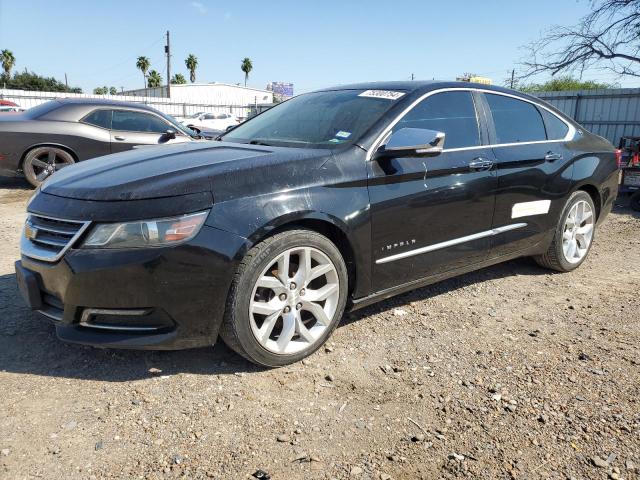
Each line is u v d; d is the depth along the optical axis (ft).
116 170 9.95
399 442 7.92
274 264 9.69
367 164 10.76
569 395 9.22
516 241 14.05
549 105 15.60
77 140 27.81
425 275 12.15
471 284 14.97
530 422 8.43
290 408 8.71
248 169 9.56
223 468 7.28
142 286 8.63
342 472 7.26
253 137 12.90
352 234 10.40
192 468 7.26
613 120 57.11
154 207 8.71
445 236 12.21
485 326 12.13
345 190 10.34
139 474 7.13
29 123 27.22
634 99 55.36
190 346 9.19
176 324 8.93
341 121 11.89
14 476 7.02
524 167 13.80
